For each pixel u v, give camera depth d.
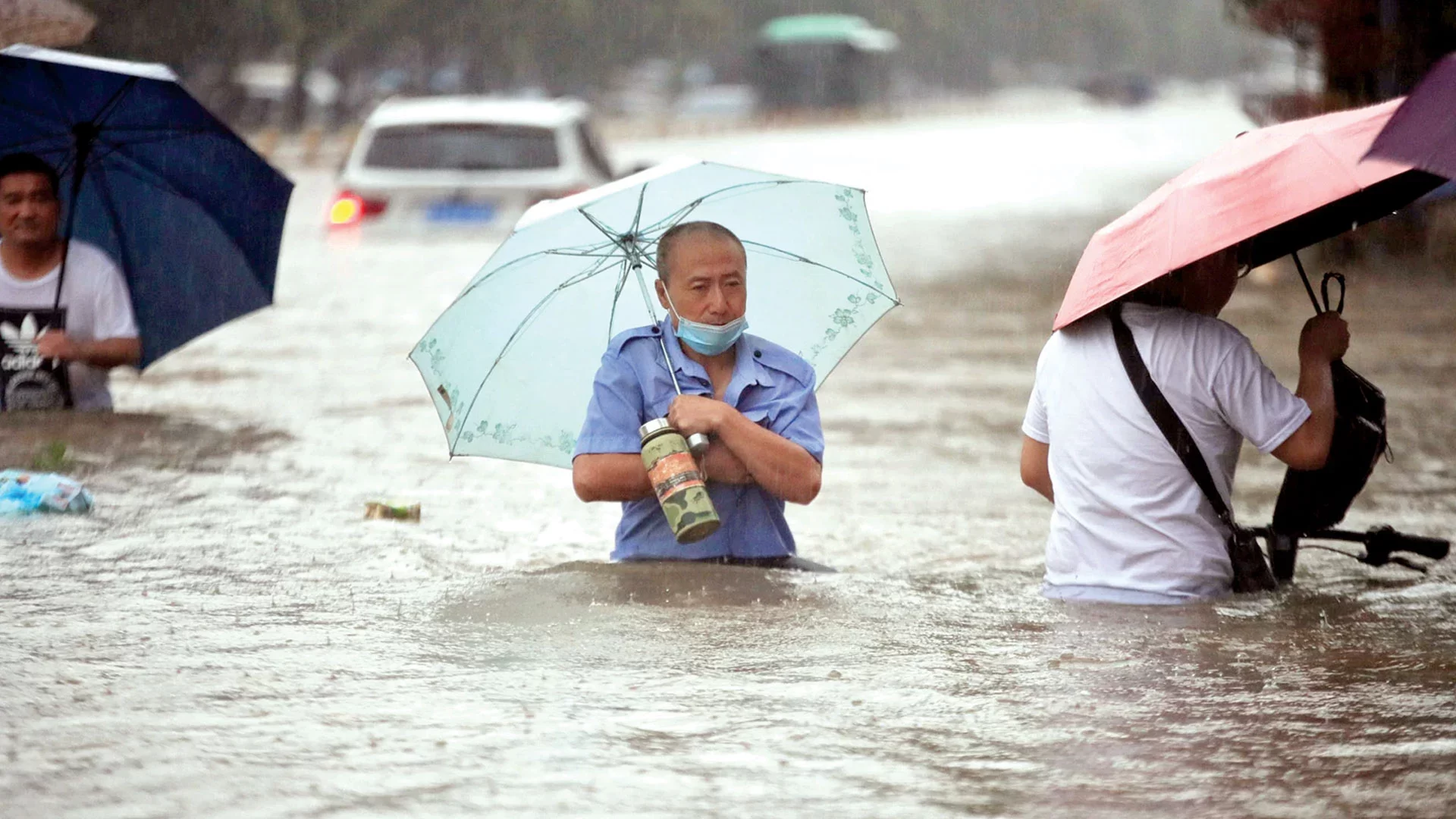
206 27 193.38
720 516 19.22
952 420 34.06
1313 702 14.19
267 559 20.02
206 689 14.44
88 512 22.58
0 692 14.26
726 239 17.92
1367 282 57.81
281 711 13.83
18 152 29.44
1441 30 59.12
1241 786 12.19
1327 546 21.47
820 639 16.19
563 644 15.99
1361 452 17.66
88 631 16.34
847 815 11.62
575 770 12.46
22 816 11.48
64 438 28.19
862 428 33.12
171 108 28.48
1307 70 63.41
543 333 19.28
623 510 19.86
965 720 13.68
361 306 52.16
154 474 25.77
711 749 12.95
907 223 88.50
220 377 38.12
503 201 64.38
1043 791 12.09
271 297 30.34
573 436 19.58
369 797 11.91
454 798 11.91
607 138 188.75
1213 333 17.19
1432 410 33.88
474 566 20.17
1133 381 17.25
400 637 16.22
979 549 22.53
